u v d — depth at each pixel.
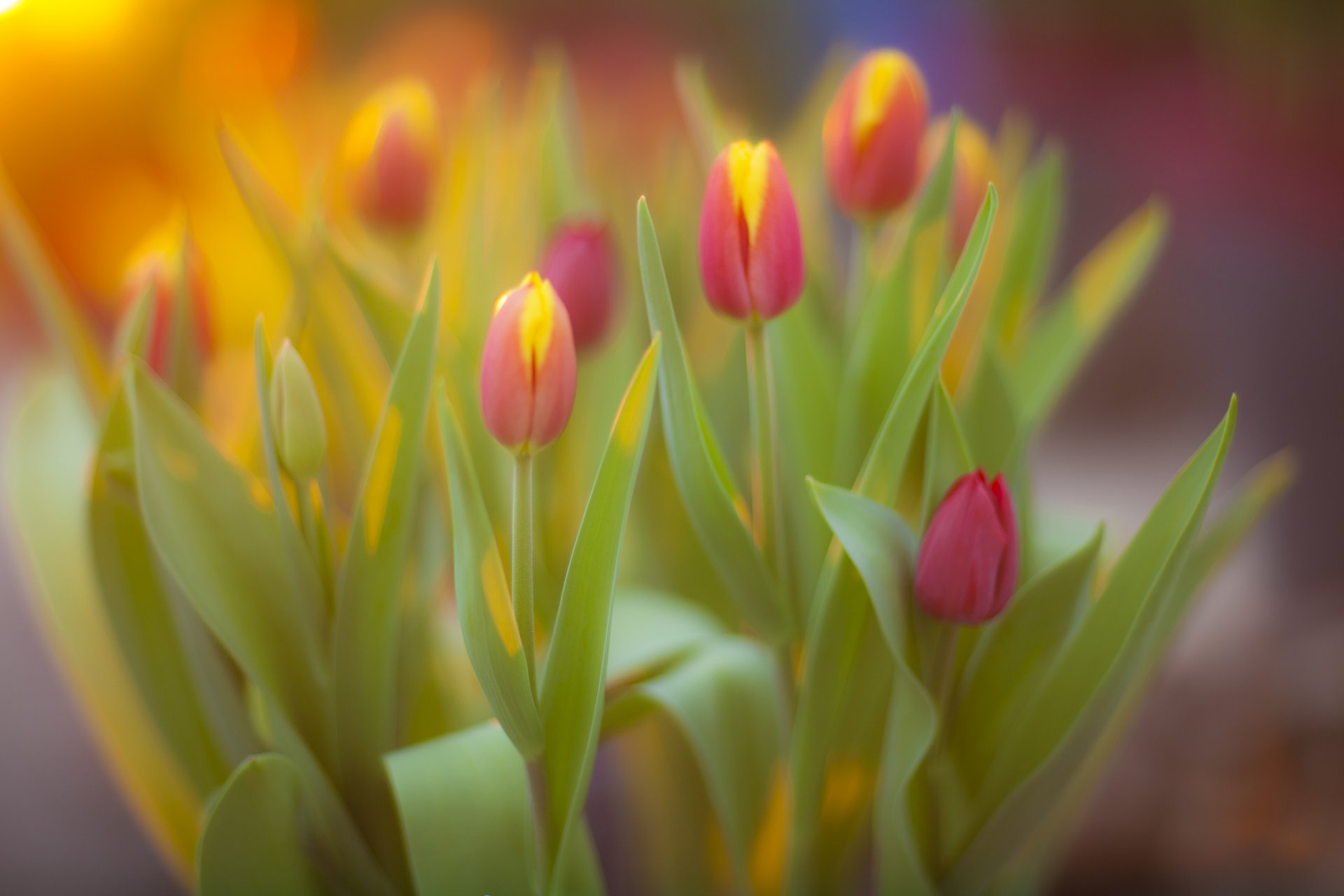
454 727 1.10
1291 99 3.23
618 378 1.10
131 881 1.42
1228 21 3.33
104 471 1.02
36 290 1.04
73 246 2.16
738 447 1.11
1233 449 2.40
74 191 2.11
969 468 0.99
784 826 1.07
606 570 0.95
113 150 2.01
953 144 1.03
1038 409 1.08
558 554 1.08
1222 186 3.10
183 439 0.99
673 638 1.05
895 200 1.03
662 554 1.11
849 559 0.99
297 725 1.00
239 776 0.97
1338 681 1.71
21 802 1.55
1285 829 1.48
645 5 3.09
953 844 1.02
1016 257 1.09
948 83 3.23
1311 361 2.64
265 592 1.00
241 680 1.03
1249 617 1.88
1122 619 0.98
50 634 1.14
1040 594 1.00
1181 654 1.79
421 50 2.64
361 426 1.06
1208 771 1.58
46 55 2.01
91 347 1.04
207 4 1.91
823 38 3.15
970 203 1.07
